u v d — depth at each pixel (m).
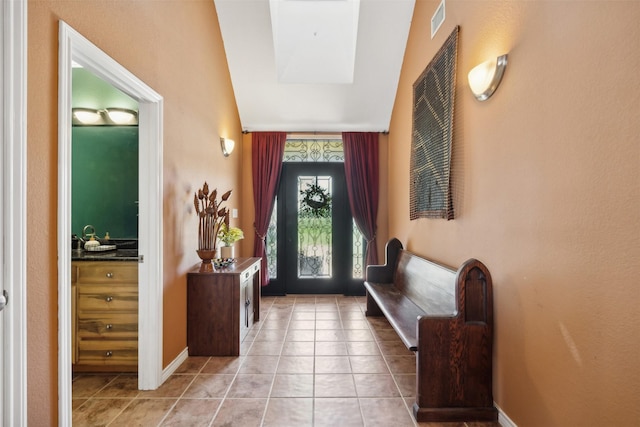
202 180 3.12
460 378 1.91
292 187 4.90
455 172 2.42
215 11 3.47
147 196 2.22
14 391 1.21
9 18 1.18
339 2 3.74
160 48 2.29
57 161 1.41
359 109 4.50
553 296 1.45
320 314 3.95
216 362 2.65
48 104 1.36
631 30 1.10
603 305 1.21
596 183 1.23
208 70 3.27
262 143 4.79
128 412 1.98
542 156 1.52
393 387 2.27
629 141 1.10
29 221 1.28
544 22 1.51
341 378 2.39
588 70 1.26
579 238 1.31
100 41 1.67
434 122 2.75
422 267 2.88
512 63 1.75
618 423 1.15
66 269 1.44
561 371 1.41
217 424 1.87
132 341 2.39
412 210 3.38
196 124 2.96
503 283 1.82
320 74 4.15
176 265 2.56
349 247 4.88
